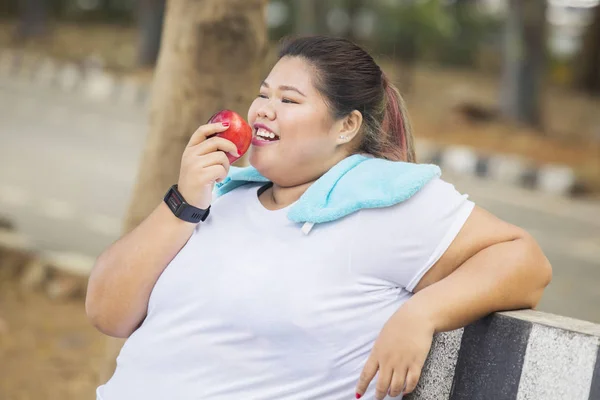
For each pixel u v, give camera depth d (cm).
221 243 356
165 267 368
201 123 562
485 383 326
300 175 367
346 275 336
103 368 562
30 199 1514
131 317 378
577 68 4134
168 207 365
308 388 339
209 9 551
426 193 340
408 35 3562
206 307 347
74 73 3434
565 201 2056
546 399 306
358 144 376
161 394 350
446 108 3175
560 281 1310
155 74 581
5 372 785
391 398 348
